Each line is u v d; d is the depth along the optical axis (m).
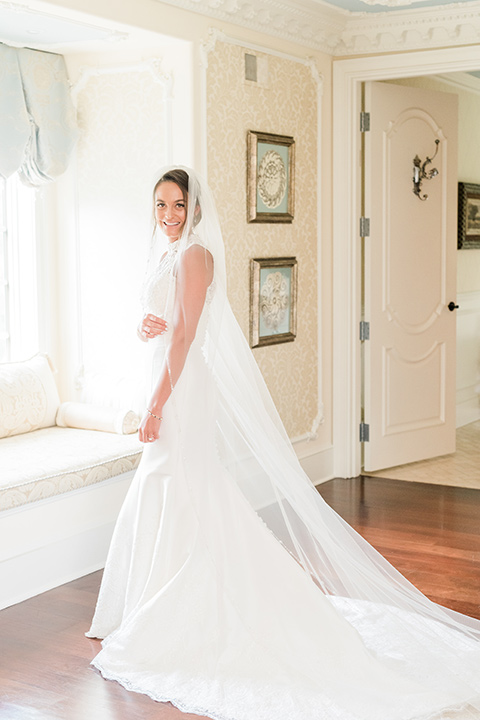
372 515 5.15
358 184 5.89
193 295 3.23
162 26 4.41
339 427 6.02
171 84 4.62
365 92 5.84
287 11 5.12
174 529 3.23
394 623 3.23
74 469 4.08
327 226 5.87
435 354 6.39
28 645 3.38
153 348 3.39
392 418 6.15
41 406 4.82
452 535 4.77
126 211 4.84
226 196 4.90
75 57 4.86
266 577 3.17
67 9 3.95
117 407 4.91
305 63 5.52
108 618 3.43
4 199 5.07
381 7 5.32
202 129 4.67
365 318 5.98
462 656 3.13
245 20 4.94
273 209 5.31
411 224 6.14
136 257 4.84
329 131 5.82
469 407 7.99
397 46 5.61
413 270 6.18
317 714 2.81
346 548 3.45
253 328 5.16
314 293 5.79
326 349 5.94
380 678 2.95
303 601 3.14
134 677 3.10
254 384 3.35
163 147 4.69
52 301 5.11
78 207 5.00
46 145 4.75
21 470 3.96
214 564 3.15
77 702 2.95
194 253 3.24
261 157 5.16
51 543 3.96
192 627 3.16
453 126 6.34
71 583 4.03
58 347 5.17
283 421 5.54
